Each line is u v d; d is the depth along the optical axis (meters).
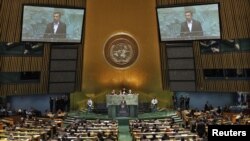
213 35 24.91
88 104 25.91
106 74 28.25
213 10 24.47
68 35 25.84
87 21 27.69
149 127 17.41
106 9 28.22
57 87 26.95
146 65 28.27
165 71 27.80
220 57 25.69
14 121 20.98
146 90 28.06
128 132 20.47
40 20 24.56
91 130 16.75
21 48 25.23
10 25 23.97
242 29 24.28
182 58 27.14
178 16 25.67
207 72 26.81
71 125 19.03
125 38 28.30
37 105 27.28
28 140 14.24
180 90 27.45
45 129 17.69
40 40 24.88
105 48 28.28
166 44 27.41
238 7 24.02
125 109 23.34
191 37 25.61
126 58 28.31
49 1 25.03
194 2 25.14
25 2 24.16
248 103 25.28
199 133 16.69
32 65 25.75
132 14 28.28
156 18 27.89
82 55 27.53
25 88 25.83
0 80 24.97
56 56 26.62
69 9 25.58
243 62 24.95
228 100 27.06
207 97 27.56
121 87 28.12
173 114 24.52
